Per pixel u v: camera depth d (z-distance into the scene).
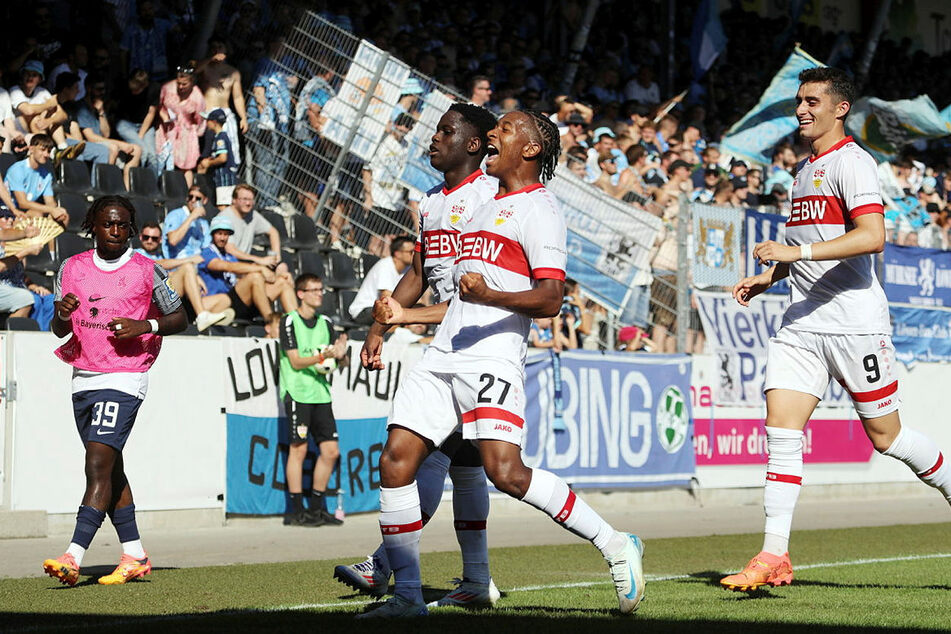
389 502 5.32
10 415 9.86
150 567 7.07
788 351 6.48
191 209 13.26
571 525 5.26
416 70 15.34
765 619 5.26
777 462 6.38
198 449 10.77
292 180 15.09
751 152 17.72
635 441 13.21
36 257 12.27
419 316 5.43
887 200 18.81
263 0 15.73
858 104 18.19
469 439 5.25
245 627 5.00
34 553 8.64
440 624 5.04
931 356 15.80
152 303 6.96
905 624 5.12
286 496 11.37
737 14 25.91
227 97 14.99
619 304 13.38
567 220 13.32
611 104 18.11
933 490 16.11
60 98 13.82
